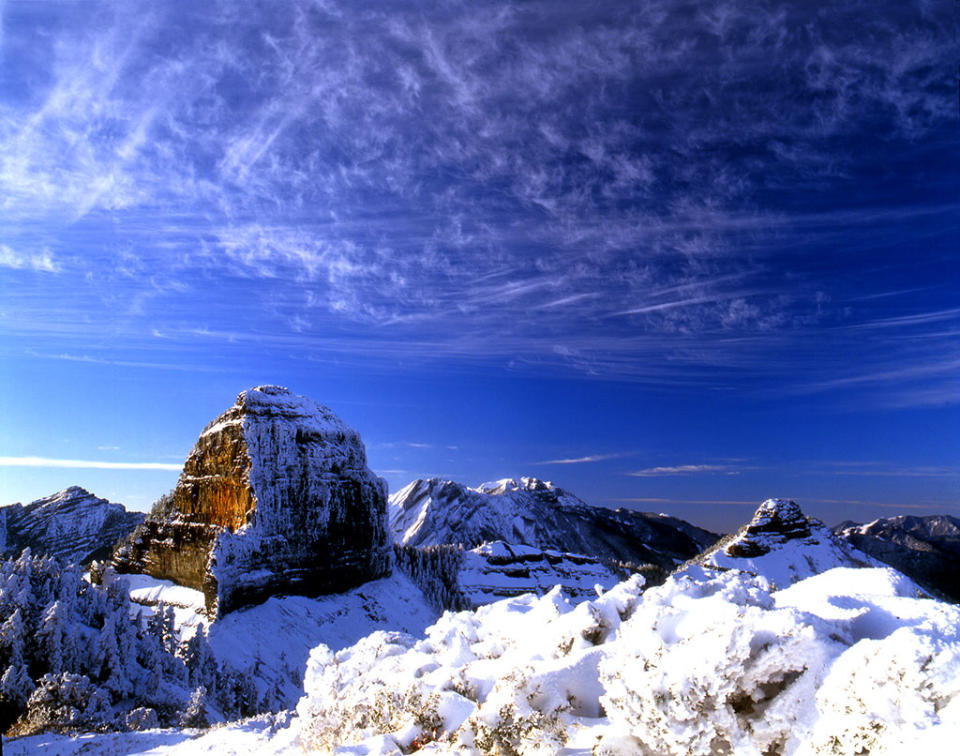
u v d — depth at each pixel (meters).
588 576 184.88
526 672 5.45
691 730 4.07
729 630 4.23
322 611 97.62
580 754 4.88
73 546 188.50
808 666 4.14
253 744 11.47
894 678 3.60
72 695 26.55
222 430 109.19
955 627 4.30
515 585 167.88
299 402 121.19
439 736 6.23
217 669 48.19
